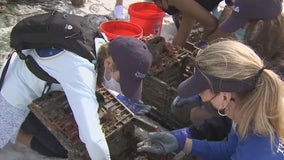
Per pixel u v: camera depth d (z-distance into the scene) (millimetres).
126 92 2174
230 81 1685
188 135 2572
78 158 2361
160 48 3127
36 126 2551
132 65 2117
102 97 2555
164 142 2393
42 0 4391
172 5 3682
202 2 3662
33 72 2281
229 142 2348
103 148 2160
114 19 4262
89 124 2119
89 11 4383
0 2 4117
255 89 1708
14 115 2475
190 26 3717
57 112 2408
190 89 1816
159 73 3029
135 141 2658
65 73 2156
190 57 3158
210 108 2619
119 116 2543
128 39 2172
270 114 1739
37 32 2172
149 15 3814
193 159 2521
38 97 2455
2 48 3537
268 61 2557
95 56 2229
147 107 2832
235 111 1820
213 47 1744
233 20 2783
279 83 1705
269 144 1785
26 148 2760
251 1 2635
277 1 2617
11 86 2424
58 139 2395
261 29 2602
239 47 1724
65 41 2160
